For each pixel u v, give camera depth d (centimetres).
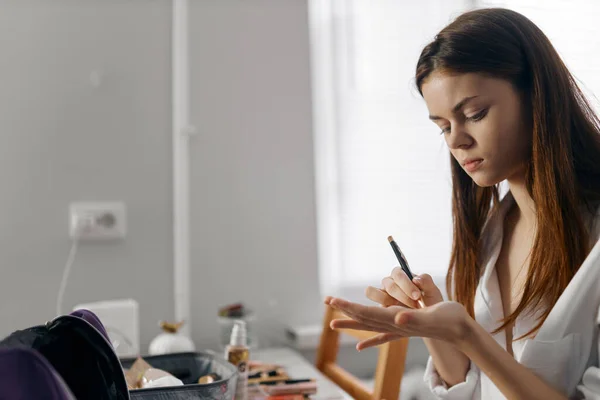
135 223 161
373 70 183
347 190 179
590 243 82
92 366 58
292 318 171
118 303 127
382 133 183
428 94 82
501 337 91
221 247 167
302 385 113
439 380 97
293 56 175
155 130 164
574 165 83
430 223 186
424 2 187
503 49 78
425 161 186
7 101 154
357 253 180
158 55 165
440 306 69
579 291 78
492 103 78
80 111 159
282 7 175
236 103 170
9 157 153
